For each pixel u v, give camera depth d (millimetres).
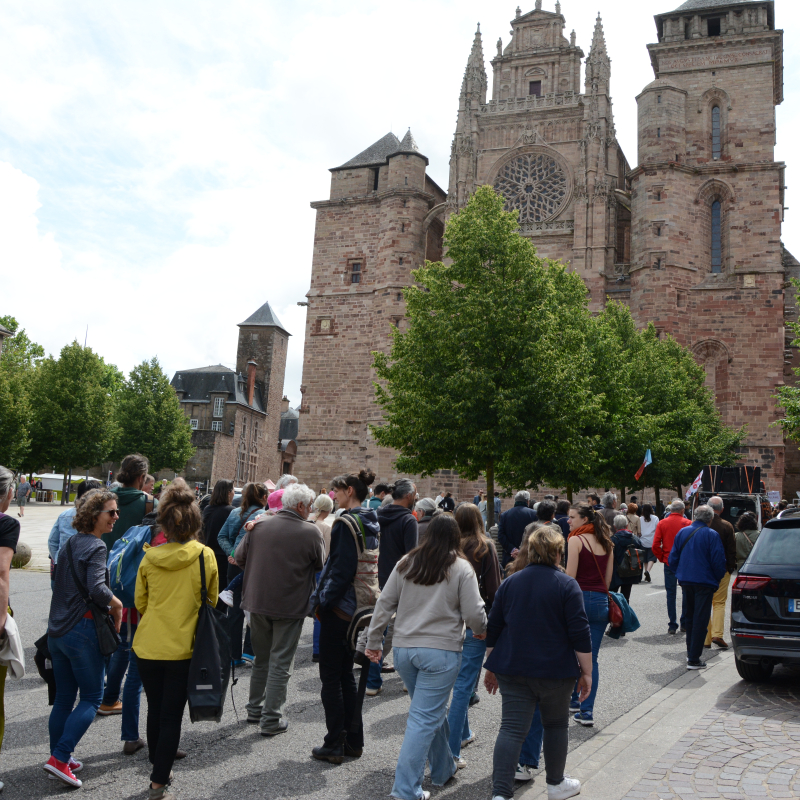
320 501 11258
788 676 11086
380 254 55844
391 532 8672
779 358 45719
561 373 26234
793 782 6492
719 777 6625
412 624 6266
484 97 56938
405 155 56000
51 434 64000
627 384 36031
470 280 28047
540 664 5938
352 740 7348
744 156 48562
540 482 30125
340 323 57125
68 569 6711
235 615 10328
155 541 7918
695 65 50469
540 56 57031
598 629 8711
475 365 26531
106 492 7004
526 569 6312
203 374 94250
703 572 11500
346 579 7207
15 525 6203
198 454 79500
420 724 6016
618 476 36281
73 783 6379
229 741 7766
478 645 7547
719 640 13508
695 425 38562
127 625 8180
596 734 8188
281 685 7926
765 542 10305
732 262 47375
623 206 53656
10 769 6852
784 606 9688
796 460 55406
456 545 6461
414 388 27750
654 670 11445
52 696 6980
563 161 53656
